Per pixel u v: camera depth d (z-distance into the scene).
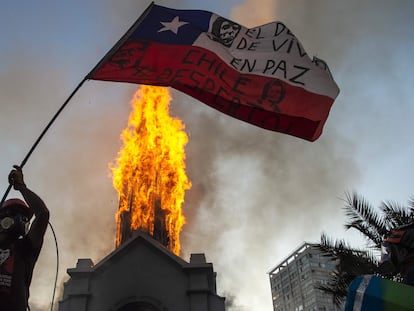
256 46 7.27
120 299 25.00
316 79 7.00
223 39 7.28
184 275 26.34
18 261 3.38
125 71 6.78
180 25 7.33
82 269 25.97
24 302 3.30
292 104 6.82
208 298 25.64
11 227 3.44
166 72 6.92
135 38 7.12
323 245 15.67
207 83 6.89
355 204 16.22
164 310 24.84
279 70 7.01
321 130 6.89
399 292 1.84
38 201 3.68
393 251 2.36
